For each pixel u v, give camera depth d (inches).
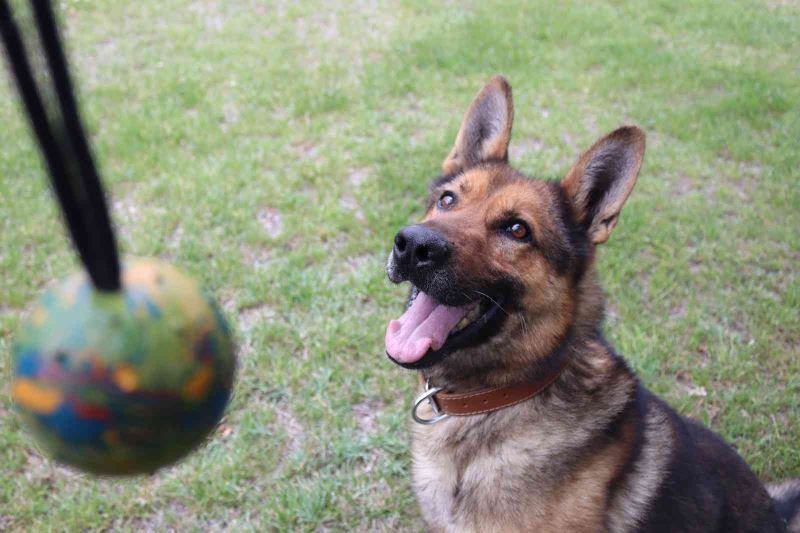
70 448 21.2
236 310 67.7
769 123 100.5
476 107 53.1
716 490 48.0
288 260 71.6
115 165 88.2
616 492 46.5
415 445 50.7
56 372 20.2
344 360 63.9
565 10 143.6
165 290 22.0
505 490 47.3
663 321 67.4
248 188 82.8
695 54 125.0
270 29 135.9
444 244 45.8
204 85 110.6
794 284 70.7
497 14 140.1
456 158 53.2
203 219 77.2
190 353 21.7
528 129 96.7
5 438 58.2
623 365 49.8
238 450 58.1
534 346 47.5
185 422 22.1
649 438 47.9
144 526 55.0
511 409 47.9
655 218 78.7
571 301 48.2
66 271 71.2
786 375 63.5
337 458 57.9
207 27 137.5
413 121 98.3
